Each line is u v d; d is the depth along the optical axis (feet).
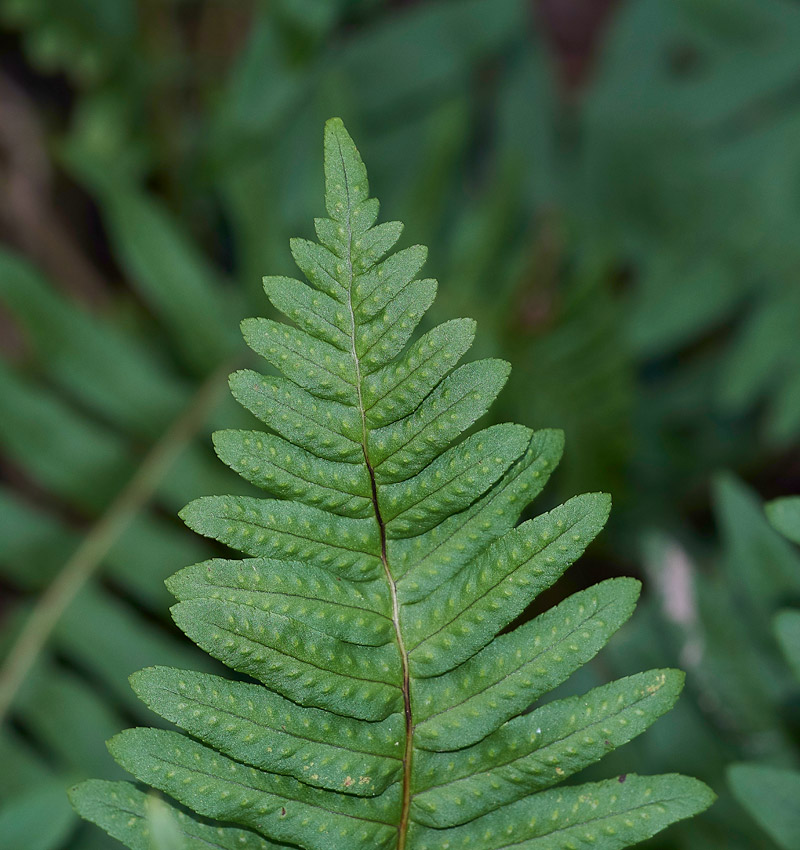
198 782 1.66
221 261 3.83
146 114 3.48
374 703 1.68
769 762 2.35
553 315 3.04
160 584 2.58
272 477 1.69
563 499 3.14
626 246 3.63
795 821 1.83
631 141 3.63
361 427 1.70
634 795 1.68
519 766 1.68
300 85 3.33
